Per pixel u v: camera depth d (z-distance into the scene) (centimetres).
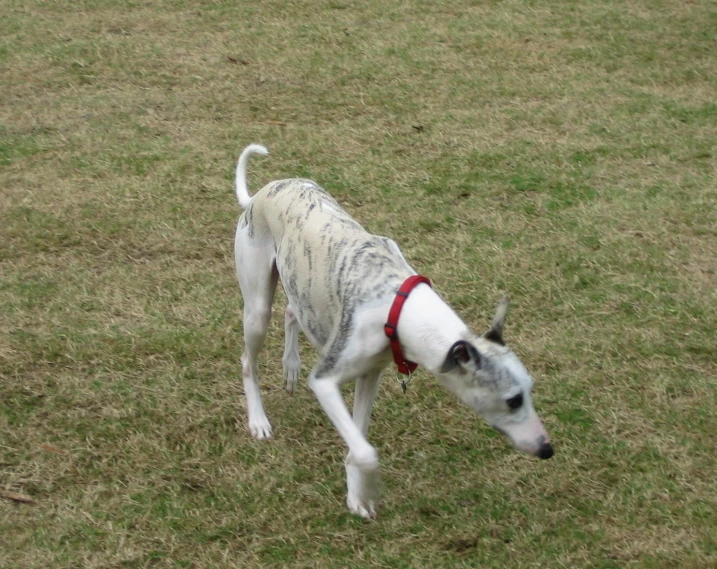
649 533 252
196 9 564
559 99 446
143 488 259
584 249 336
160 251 335
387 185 369
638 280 322
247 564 244
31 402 279
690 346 299
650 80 471
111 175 371
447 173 376
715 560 245
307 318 253
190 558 246
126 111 426
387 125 417
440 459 269
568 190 367
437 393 285
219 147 392
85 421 275
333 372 245
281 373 293
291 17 554
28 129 406
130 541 248
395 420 278
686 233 344
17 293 314
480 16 562
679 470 265
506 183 371
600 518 255
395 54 499
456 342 233
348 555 247
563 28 543
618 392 286
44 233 339
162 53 494
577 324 306
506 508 257
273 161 382
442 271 325
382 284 242
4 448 267
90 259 330
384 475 265
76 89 449
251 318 269
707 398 283
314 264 250
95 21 540
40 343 296
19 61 478
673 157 388
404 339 240
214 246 337
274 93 449
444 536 251
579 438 273
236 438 273
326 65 482
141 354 295
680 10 574
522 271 326
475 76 473
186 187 365
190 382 287
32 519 252
